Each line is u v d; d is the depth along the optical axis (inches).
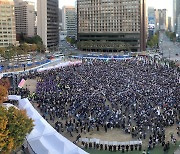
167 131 2748.5
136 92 3801.7
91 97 3582.7
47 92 3887.8
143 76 4972.9
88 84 4345.5
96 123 2856.8
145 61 6968.5
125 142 2427.4
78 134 2687.0
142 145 2479.1
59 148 1996.8
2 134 1672.0
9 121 1800.0
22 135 1859.0
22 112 1930.4
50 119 2977.4
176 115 3004.4
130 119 2910.9
